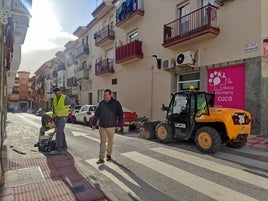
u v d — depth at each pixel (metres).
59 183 4.87
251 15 10.66
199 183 4.88
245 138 8.09
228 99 11.61
